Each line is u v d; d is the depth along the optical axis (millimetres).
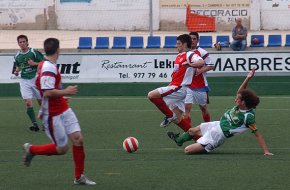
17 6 60562
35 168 18406
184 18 60062
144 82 39188
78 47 50344
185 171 17828
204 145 20281
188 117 23828
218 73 39656
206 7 59688
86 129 26328
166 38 49531
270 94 39250
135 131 25766
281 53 39625
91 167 18500
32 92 26531
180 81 23875
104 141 23344
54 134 15594
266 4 59812
